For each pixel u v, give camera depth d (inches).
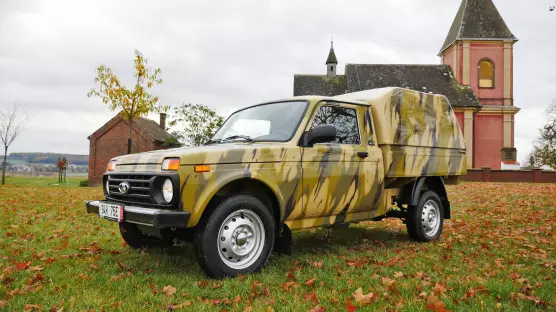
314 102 186.9
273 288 144.4
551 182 997.8
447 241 236.5
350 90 1528.1
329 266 174.4
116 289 142.5
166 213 141.2
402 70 1576.0
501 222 309.4
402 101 224.1
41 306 124.9
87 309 124.4
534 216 334.0
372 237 247.3
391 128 213.5
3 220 290.5
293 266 173.9
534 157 1792.6
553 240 234.5
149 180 150.3
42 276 153.6
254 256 161.9
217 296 135.4
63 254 192.1
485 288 144.7
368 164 202.7
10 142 1041.5
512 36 1507.1
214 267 150.3
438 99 253.4
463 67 1514.5
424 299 134.2
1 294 136.9
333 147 188.4
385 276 161.8
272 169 165.3
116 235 241.0
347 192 192.4
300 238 239.3
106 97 711.1
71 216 316.5
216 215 150.7
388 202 225.9
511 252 205.9
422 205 237.9
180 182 144.3
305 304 128.0
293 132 177.8
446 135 255.4
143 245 204.2
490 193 578.9
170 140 1293.1
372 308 125.3
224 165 153.9
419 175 229.8
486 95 1517.0
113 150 1412.4
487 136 1492.4
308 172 176.7
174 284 147.7
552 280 156.9
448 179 282.4
